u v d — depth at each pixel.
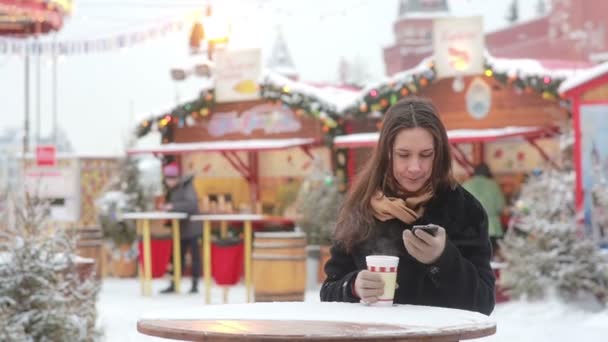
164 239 17.25
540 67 18.31
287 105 20.72
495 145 19.39
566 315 12.73
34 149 24.53
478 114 19.31
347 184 20.09
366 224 4.22
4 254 8.12
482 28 18.84
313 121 21.06
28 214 8.40
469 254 4.20
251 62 21.34
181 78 19.58
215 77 21.89
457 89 19.22
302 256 13.65
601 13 58.38
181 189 17.53
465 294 4.02
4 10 16.00
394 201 4.17
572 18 59.34
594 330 11.27
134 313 14.16
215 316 3.84
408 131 4.12
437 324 3.54
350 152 20.52
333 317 3.75
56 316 8.01
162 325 3.58
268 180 21.97
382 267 4.00
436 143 4.16
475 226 4.22
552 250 13.70
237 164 22.28
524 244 14.09
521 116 18.92
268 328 3.48
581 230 13.93
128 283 19.88
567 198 14.34
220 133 22.34
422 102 4.21
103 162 23.12
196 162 22.89
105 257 21.42
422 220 4.20
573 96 14.67
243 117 22.05
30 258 8.10
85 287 8.55
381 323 3.58
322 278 17.91
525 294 13.65
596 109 14.59
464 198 4.23
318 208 18.08
